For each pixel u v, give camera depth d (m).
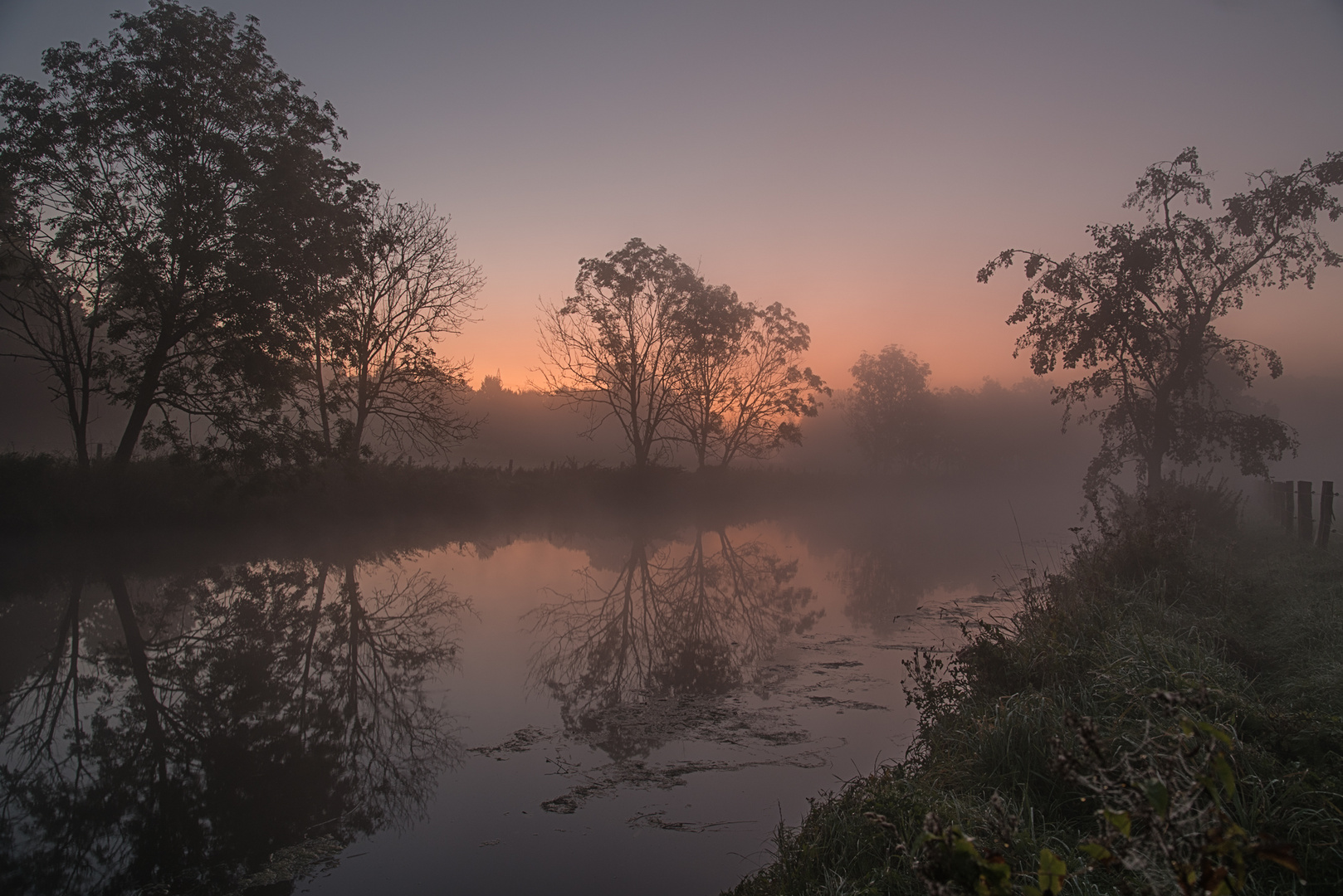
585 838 5.76
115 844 5.68
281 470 25.27
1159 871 1.87
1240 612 9.25
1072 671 6.74
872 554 21.95
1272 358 23.48
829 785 6.59
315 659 10.52
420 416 31.98
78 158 22.52
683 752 7.38
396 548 21.83
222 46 23.70
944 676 9.52
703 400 47.34
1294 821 4.06
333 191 26.89
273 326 23.83
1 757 7.23
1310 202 21.05
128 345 27.17
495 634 12.12
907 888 4.04
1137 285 22.66
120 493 21.86
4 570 16.42
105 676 9.62
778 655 10.83
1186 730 2.00
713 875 5.22
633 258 42.06
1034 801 5.00
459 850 5.56
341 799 6.41
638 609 14.06
